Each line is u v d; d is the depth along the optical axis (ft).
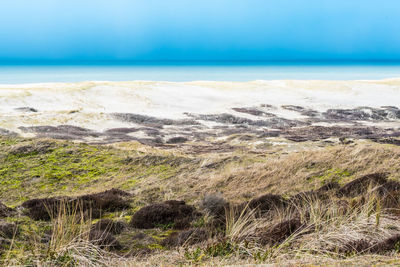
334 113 185.47
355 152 49.78
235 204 32.24
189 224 27.40
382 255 15.62
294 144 101.40
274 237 19.84
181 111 179.01
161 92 216.74
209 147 104.42
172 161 62.18
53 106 170.30
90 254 17.78
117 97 199.52
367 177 34.83
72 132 120.67
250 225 21.43
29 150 65.87
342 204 25.05
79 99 188.03
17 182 52.19
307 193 33.96
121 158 64.23
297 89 243.81
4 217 27.35
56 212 28.81
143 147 88.48
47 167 59.06
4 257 16.79
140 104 188.34
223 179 47.32
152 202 37.50
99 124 139.85
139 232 26.11
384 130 145.18
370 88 241.76
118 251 21.30
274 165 51.72
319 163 48.24
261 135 128.26
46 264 15.78
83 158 64.39
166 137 127.03
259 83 274.16
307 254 16.57
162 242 23.08
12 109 154.92
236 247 17.98
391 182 31.96
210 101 204.85
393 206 23.52
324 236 18.58
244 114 174.29
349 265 13.85
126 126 142.61
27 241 20.48
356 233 18.70
